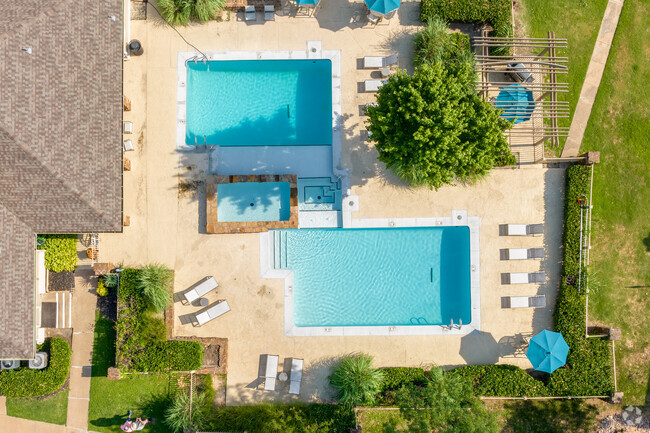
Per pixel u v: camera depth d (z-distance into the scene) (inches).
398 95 709.3
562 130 910.4
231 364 887.1
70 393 885.8
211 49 903.1
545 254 903.1
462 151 716.0
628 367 906.1
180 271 887.1
